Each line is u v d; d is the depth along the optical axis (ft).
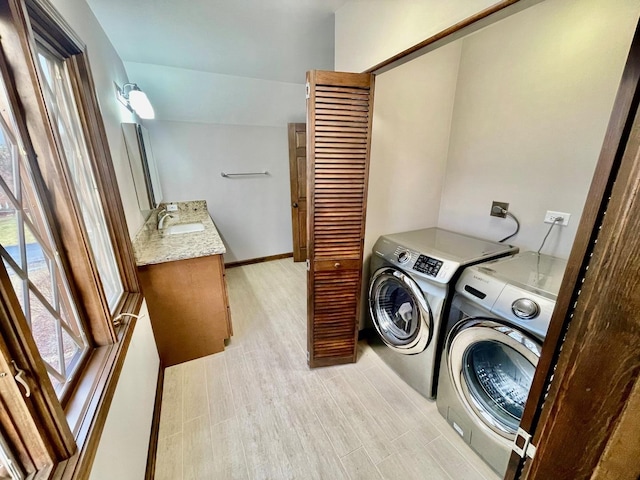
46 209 2.91
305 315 8.64
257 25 5.94
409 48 3.97
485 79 5.70
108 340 3.71
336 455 4.52
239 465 4.37
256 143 11.91
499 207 5.79
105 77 5.38
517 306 3.59
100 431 2.70
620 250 1.08
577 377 1.30
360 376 6.18
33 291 2.48
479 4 3.01
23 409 2.00
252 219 12.80
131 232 5.85
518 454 1.91
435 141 6.53
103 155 4.38
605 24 3.98
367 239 6.52
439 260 4.85
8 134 2.44
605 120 4.16
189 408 5.37
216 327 6.75
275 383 5.98
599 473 1.21
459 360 4.49
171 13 5.36
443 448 4.63
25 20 2.51
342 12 5.36
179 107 10.00
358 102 4.79
